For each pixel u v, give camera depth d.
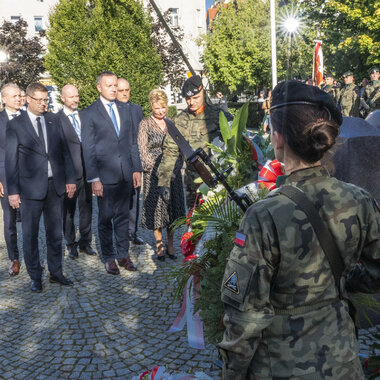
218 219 1.90
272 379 1.05
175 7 17.72
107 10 12.50
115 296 3.50
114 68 12.55
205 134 3.39
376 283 1.18
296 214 1.04
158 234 4.26
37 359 2.63
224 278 1.08
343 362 1.05
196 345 2.36
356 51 13.36
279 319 1.07
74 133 4.39
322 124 1.06
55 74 12.50
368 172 2.56
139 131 4.23
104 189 3.93
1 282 4.00
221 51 13.17
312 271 1.05
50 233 3.74
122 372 2.44
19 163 3.56
